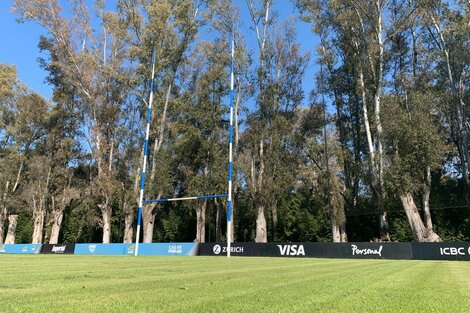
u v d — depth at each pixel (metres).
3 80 47.97
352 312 4.10
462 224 35.72
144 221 37.53
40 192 46.47
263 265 13.16
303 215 42.09
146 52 37.31
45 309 4.16
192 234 48.03
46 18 37.53
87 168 48.47
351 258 22.73
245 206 42.00
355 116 39.75
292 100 38.66
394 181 28.19
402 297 5.20
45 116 48.38
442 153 29.19
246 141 39.03
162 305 4.43
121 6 38.56
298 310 4.18
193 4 38.81
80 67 39.47
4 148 51.88
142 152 39.59
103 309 4.18
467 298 5.20
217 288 6.01
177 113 40.12
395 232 37.03
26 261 16.11
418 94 30.62
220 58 38.41
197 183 39.00
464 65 32.59
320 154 37.28
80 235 51.12
